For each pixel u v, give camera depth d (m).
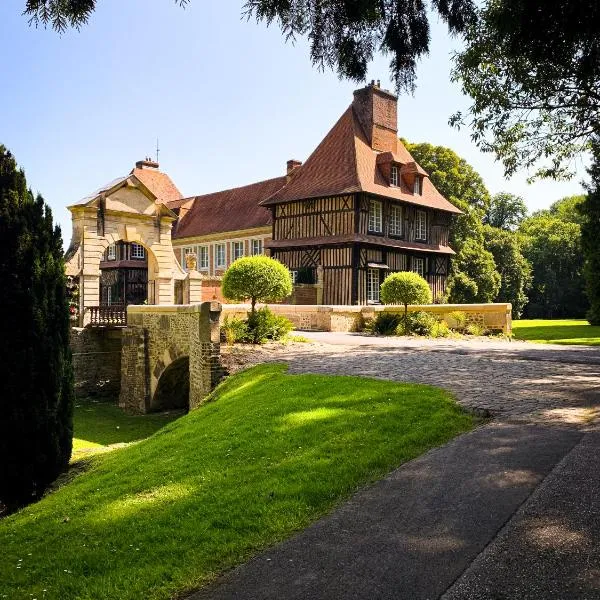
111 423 15.66
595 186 28.02
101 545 4.52
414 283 19.11
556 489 4.21
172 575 3.74
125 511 5.19
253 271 14.80
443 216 33.03
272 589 3.33
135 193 22.56
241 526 4.27
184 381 17.58
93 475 7.54
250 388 9.81
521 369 10.17
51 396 9.67
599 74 6.05
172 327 15.59
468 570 3.26
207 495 5.04
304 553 3.71
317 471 5.11
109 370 20.80
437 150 38.44
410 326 19.23
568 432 5.68
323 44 5.45
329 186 28.30
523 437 5.59
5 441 9.30
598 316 29.88
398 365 10.98
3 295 9.43
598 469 4.55
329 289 27.73
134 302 38.03
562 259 51.44
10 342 9.41
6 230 9.53
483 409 6.72
